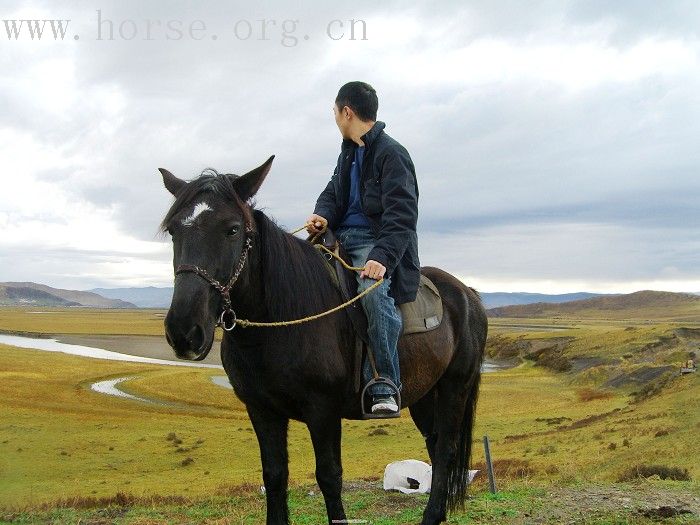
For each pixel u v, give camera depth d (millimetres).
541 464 24047
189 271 4035
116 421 47250
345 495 10016
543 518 7090
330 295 4941
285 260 4734
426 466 10602
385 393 4914
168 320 3936
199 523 7738
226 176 4426
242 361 4676
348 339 4957
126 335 148500
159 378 70688
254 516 8031
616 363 81250
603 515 7191
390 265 4906
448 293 6277
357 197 5441
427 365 5594
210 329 4098
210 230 4141
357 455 34688
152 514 8938
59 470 31719
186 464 33750
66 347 115938
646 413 39188
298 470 27766
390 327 4969
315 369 4652
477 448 34938
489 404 60281
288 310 4656
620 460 23297
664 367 65000
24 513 8852
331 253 5176
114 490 25031
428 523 6105
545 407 56500
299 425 44812
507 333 149625
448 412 6281
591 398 60625
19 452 35688
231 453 36688
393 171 5102
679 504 7820
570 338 117500
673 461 20672
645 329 103062
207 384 67562
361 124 5363
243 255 4352
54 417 47375
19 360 82188
